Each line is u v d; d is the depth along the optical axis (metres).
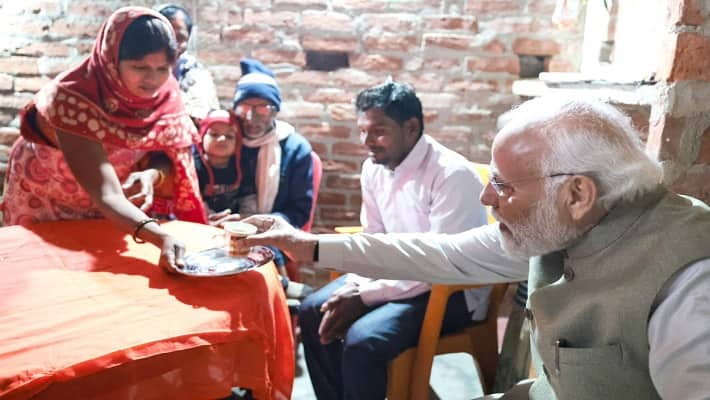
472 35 2.96
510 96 3.02
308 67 3.08
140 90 1.75
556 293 1.15
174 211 2.09
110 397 1.17
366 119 2.00
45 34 3.06
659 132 1.57
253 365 1.37
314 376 2.15
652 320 1.00
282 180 2.62
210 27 3.05
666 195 1.14
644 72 1.79
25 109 1.81
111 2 3.02
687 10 1.49
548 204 1.12
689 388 0.92
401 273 1.62
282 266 2.54
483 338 2.10
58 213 1.93
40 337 1.17
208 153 2.49
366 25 2.99
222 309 1.33
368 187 2.23
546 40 2.94
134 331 1.21
